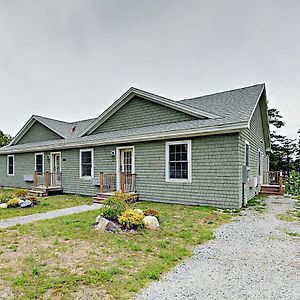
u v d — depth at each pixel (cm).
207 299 306
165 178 1043
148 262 417
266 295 316
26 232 598
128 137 1113
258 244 516
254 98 1109
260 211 861
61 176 1494
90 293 316
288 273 381
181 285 341
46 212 870
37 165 1664
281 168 3238
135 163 1141
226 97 1232
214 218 745
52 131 1755
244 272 384
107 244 503
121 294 315
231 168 888
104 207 698
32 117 1877
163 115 1191
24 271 380
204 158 946
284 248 492
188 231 602
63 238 545
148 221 620
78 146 1356
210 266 405
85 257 435
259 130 1473
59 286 333
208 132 903
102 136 1297
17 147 1838
